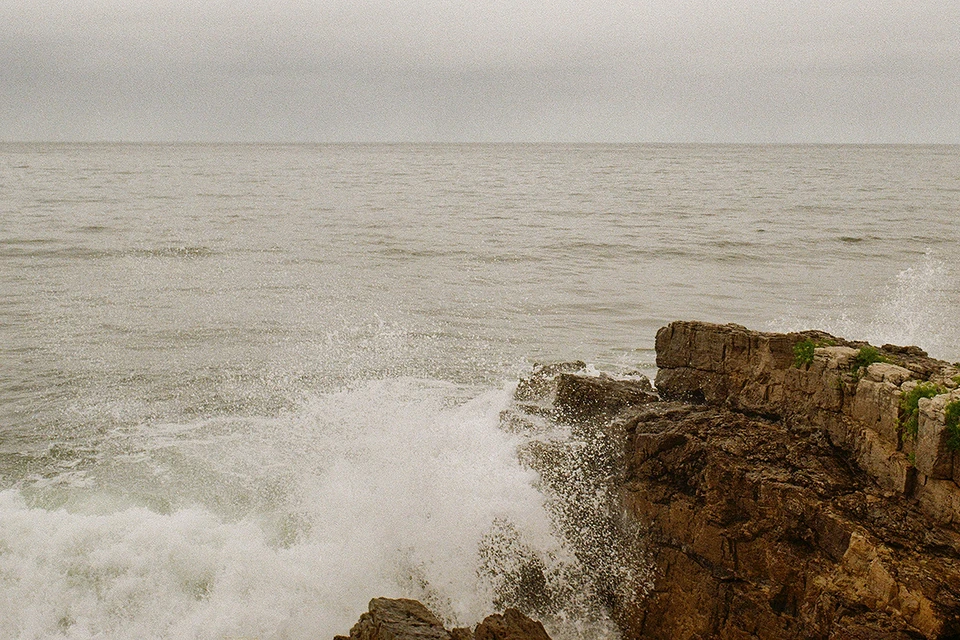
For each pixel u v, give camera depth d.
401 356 22.88
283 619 11.78
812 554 9.70
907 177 107.31
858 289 31.84
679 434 11.50
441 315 27.83
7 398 19.14
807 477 10.21
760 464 10.64
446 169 129.88
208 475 15.11
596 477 12.41
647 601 11.06
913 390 9.71
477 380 20.58
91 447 16.42
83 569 12.10
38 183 80.94
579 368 16.78
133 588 11.95
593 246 42.38
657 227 50.22
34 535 12.53
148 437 16.92
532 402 15.30
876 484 10.02
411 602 10.19
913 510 9.45
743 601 10.04
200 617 11.65
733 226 50.53
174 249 39.28
